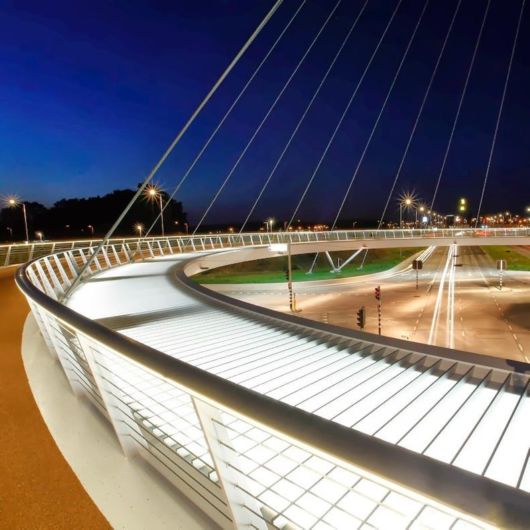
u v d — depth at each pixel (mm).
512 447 3633
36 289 3742
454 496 741
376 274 52438
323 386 4711
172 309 9117
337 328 6598
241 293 41219
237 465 1570
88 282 14258
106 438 2689
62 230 91625
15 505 2053
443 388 4684
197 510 1949
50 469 2355
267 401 1165
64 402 3283
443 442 3691
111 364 4949
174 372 1432
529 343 21578
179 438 3170
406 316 28781
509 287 41188
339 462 913
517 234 52406
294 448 3178
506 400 4520
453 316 28484
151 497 2061
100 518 1930
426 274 54250
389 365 5320
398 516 2371
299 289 43094
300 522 2299
